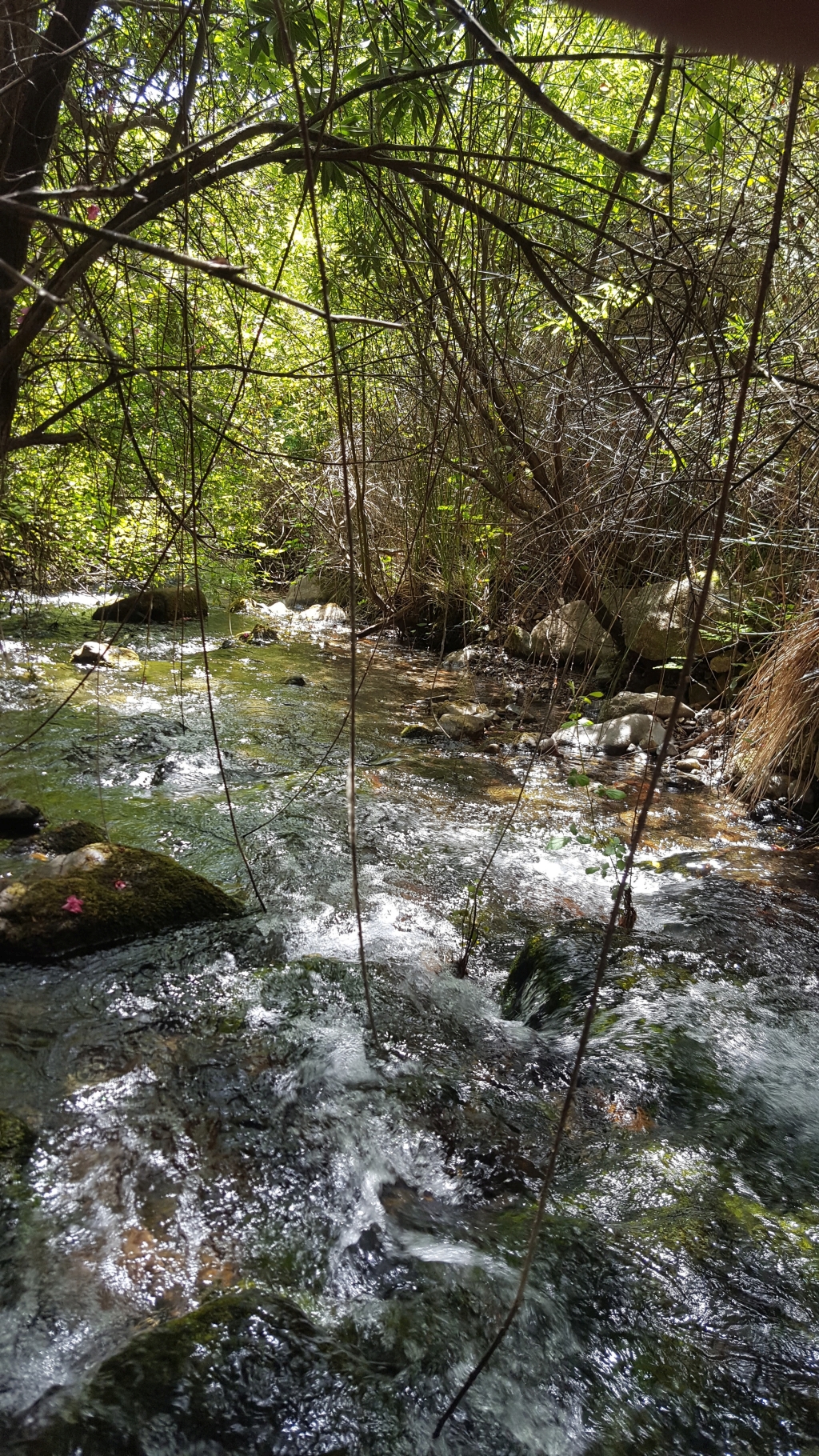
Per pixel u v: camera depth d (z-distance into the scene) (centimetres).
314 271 643
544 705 778
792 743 564
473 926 381
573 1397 193
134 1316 203
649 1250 230
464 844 486
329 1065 294
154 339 387
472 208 195
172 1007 316
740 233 446
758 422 446
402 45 273
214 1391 182
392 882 432
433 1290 214
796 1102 296
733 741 632
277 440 729
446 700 769
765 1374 200
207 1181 245
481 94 439
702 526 569
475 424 576
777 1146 276
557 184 517
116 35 286
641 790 567
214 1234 228
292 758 594
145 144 303
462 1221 240
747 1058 315
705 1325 211
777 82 359
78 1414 173
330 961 350
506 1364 198
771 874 476
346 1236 232
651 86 163
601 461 584
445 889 432
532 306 520
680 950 380
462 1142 269
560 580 609
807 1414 193
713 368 479
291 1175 250
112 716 629
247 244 475
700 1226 239
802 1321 214
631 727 677
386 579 868
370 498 890
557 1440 184
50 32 224
